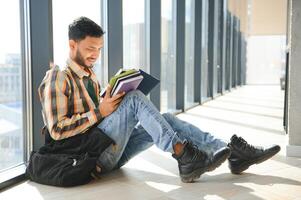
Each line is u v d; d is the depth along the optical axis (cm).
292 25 293
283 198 194
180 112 580
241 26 1386
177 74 586
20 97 243
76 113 214
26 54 240
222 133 400
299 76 289
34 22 237
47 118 207
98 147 212
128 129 217
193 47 709
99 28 212
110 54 359
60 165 209
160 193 202
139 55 461
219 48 955
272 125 456
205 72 816
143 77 214
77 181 212
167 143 207
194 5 705
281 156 290
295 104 291
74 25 209
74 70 215
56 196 198
